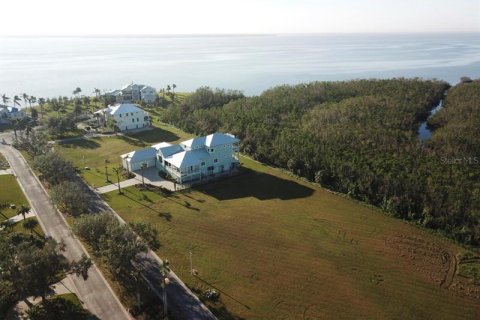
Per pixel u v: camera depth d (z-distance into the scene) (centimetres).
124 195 9075
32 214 8138
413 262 6612
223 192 9312
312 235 7438
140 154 10650
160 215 8138
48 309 5316
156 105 18800
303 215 8206
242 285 5975
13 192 9225
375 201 8750
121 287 5828
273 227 7719
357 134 11400
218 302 5581
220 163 10406
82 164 11188
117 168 10794
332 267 6456
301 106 15950
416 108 14912
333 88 18312
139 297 5488
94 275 6128
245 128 13025
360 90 17675
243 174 10412
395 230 7631
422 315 5400
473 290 5922
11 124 15638
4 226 7369
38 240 7006
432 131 13900
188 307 5453
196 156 9975
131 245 5566
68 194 7725
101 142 13312
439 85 18762
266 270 6359
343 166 9381
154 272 6231
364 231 7594
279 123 13788
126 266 5478
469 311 5484
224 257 6706
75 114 16338
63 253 6725
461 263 6588
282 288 5919
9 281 5125
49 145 12100
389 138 11081
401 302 5644
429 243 7194
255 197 9056
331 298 5716
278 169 10781
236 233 7488
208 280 6075
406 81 19038
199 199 8925
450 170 9106
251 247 7019
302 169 10369
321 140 11269
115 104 18262
